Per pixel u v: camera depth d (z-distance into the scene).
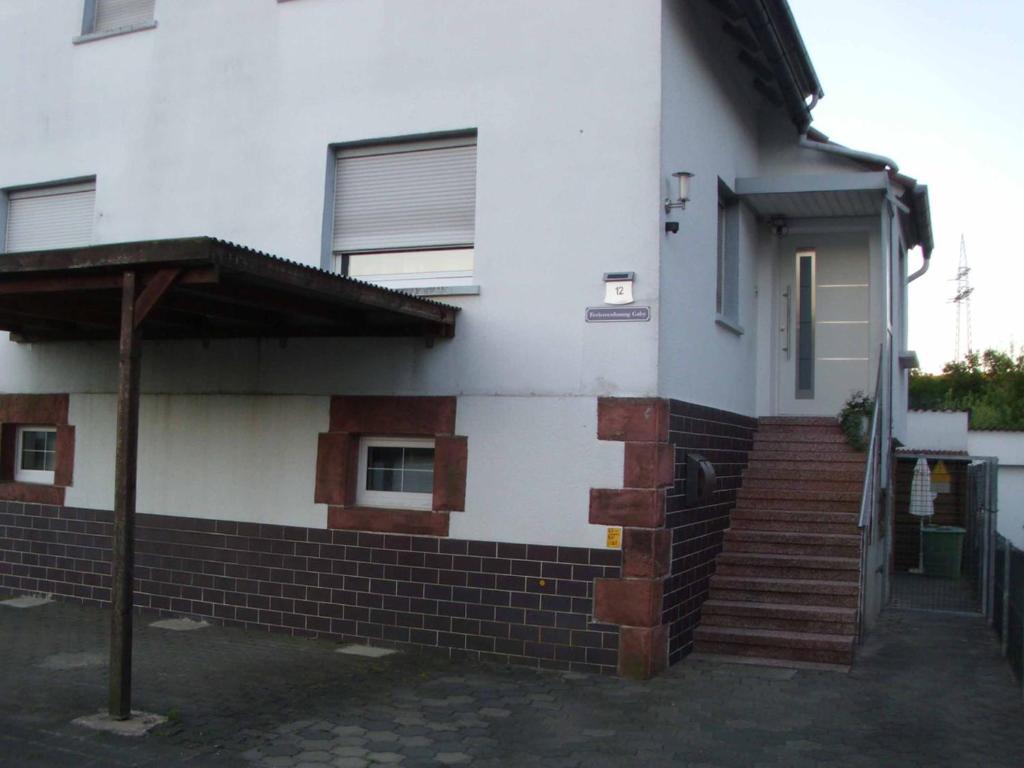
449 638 8.46
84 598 10.41
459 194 9.02
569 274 8.34
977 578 12.84
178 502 9.79
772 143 11.70
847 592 8.84
